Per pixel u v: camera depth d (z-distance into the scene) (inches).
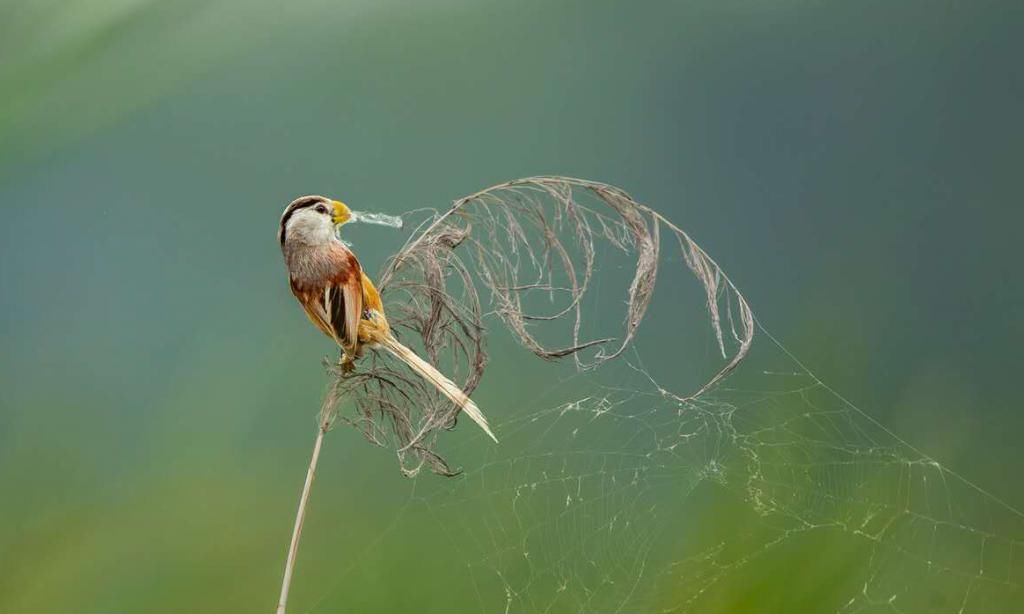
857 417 302.4
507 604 302.5
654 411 305.0
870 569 300.0
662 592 301.3
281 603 294.0
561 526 303.7
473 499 304.2
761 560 300.2
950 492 301.3
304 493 294.5
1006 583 300.0
